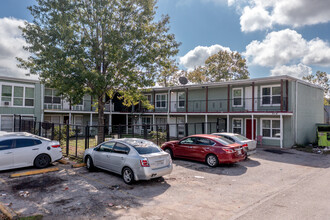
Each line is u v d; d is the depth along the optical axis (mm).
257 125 19250
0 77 19812
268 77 17281
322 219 5258
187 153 11633
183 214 5473
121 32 13320
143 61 13242
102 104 15062
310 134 20469
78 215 5273
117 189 7238
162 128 25359
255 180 8672
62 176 8562
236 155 10555
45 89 23016
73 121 24906
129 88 14469
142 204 6055
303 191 7379
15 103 20812
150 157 7598
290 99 17688
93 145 16406
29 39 11930
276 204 6199
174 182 8188
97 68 13797
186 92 22844
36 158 9312
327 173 9906
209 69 36750
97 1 12398
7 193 6637
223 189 7512
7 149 8703
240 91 20594
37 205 5812
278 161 12469
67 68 11922
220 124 21531
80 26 13570
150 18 13797
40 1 11922
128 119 29172
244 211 5703
